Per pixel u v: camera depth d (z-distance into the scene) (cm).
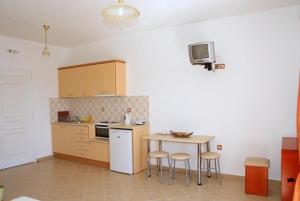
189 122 439
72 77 562
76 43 570
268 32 368
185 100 442
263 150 377
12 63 505
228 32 397
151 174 444
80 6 341
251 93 383
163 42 462
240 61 390
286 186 288
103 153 490
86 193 360
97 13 369
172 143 457
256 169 336
